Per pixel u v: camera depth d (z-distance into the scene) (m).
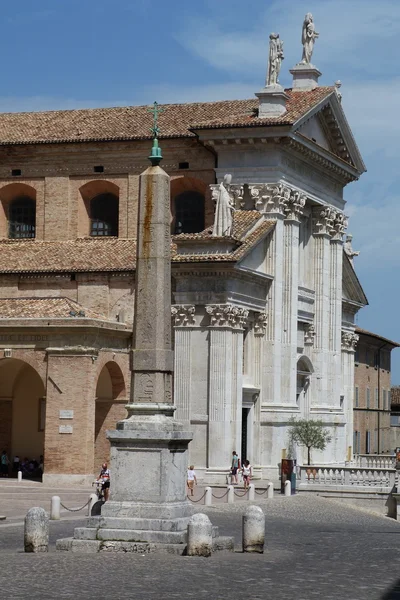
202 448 73.94
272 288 79.25
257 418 78.50
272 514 58.19
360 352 114.75
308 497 69.19
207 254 74.12
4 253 82.25
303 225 86.81
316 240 87.75
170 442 35.78
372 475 71.00
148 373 36.34
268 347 78.94
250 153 79.62
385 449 124.56
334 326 89.69
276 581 30.72
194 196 82.38
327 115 85.62
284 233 80.69
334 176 88.31
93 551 35.19
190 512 36.69
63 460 67.62
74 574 30.77
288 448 79.31
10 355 69.12
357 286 97.50
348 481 71.19
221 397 73.62
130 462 35.88
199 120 82.75
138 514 35.53
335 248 89.94
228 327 73.94
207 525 34.81
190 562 33.50
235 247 74.56
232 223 75.31
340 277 90.44
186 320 74.56
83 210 83.94
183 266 74.12
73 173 83.75
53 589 28.38
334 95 85.44
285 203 80.25
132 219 82.44
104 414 72.69
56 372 68.25
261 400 78.69
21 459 77.81
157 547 35.00
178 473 36.34
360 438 114.56
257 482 75.88
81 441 67.62
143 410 36.22
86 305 78.50
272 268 79.25
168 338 36.81
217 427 73.50
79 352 68.00
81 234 83.69
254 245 76.00
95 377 68.75
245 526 37.12
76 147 83.31
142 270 36.72
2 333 69.25
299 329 85.62
